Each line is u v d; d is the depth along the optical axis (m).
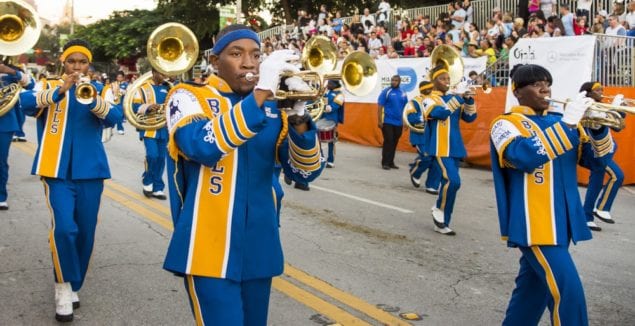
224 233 2.77
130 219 7.77
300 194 9.79
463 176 12.31
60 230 4.52
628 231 7.97
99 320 4.65
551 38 11.39
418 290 5.44
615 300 5.34
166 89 8.28
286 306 4.98
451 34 17.11
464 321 4.77
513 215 3.72
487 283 5.67
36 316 4.70
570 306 3.50
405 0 28.45
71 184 4.75
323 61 4.43
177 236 2.80
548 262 3.59
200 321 2.78
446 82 7.64
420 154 10.48
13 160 12.51
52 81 5.20
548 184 3.67
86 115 4.83
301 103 2.82
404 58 15.32
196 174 2.80
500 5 17.08
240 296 2.80
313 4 35.94
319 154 2.98
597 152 3.73
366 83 4.38
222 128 2.54
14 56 5.29
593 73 11.04
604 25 13.97
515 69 3.89
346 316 4.80
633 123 11.25
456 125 7.55
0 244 6.54
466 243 7.07
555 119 3.79
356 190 10.37
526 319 3.92
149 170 9.06
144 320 4.66
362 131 17.00
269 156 2.88
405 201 9.50
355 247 6.76
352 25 20.58
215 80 2.88
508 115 3.79
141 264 5.95
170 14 37.44
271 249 2.88
